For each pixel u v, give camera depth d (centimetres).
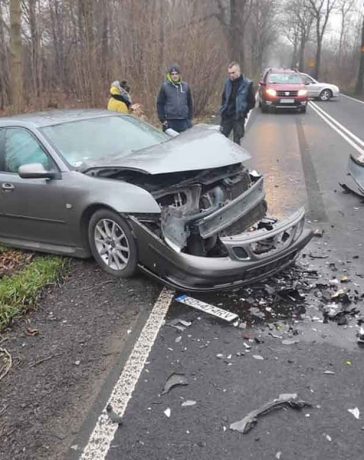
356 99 3028
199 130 535
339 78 5197
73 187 466
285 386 307
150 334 369
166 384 313
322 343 351
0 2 1966
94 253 474
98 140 524
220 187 482
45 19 2119
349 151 1098
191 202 452
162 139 570
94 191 451
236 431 272
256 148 1162
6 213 529
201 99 1659
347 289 426
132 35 1569
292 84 2078
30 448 269
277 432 271
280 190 770
